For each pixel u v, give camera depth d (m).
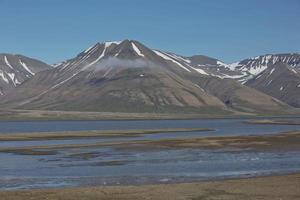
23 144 98.94
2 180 49.81
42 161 67.06
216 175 52.50
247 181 45.72
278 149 83.06
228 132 147.38
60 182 48.41
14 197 38.25
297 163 62.91
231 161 65.50
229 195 38.81
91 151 81.25
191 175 52.59
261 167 59.06
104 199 37.47
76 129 179.88
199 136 123.56
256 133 139.25
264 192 39.91
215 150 81.75
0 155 75.50
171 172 55.09
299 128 177.75
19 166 61.50
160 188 42.09
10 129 181.88
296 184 43.62
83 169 58.25
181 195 38.91
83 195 39.06
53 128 190.38
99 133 134.75
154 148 85.75
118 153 77.56
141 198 37.81
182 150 82.00
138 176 52.16
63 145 93.00
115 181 48.81
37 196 38.62
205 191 40.53
